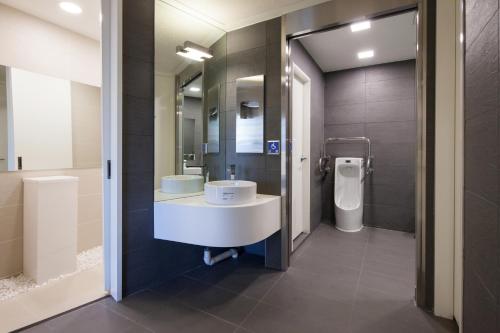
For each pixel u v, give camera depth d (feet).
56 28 8.03
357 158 11.56
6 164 6.95
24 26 7.32
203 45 7.68
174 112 6.92
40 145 7.66
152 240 6.39
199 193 7.54
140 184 6.09
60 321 5.05
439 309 5.24
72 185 7.33
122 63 5.64
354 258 8.23
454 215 5.08
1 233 6.84
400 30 8.53
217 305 5.65
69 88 8.36
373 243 9.61
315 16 6.68
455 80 4.99
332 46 9.76
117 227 5.69
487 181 2.69
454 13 4.99
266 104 7.62
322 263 7.86
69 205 7.25
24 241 7.16
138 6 5.96
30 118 7.45
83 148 8.75
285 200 7.38
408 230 11.06
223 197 5.86
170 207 6.08
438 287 5.24
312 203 11.10
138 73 5.99
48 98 7.86
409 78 10.98
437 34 5.13
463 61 3.53
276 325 4.99
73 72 8.48
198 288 6.37
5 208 6.91
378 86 11.55
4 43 6.95
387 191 11.46
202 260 7.78
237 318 5.20
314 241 9.85
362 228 11.62
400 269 7.42
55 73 8.03
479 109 2.93
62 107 8.19
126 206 5.82
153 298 5.89
